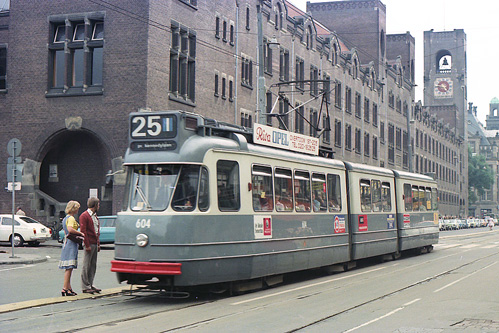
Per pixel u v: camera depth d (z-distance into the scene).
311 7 73.62
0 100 35.47
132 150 13.54
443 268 21.20
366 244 21.44
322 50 55.41
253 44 43.72
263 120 24.19
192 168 13.17
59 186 35.62
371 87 68.06
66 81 34.47
